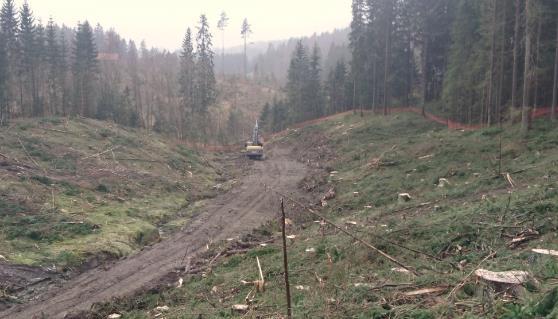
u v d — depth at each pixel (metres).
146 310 14.54
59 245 21.06
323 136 57.62
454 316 8.35
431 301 9.40
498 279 9.03
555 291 7.61
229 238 23.34
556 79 30.75
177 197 33.38
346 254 14.92
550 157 22.59
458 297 9.24
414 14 53.75
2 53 52.75
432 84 62.38
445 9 56.00
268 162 52.56
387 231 16.36
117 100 71.19
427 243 14.56
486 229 14.14
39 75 66.38
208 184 39.28
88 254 20.47
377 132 49.38
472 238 14.00
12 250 19.62
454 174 25.03
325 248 16.19
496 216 15.00
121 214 26.86
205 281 16.16
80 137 40.53
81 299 16.41
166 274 18.41
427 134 40.97
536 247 12.04
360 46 61.41
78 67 65.75
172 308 14.00
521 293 8.46
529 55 28.39
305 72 81.19
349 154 43.19
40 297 16.67
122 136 44.22
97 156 36.84
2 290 16.58
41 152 33.59
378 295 10.28
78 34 66.31
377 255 14.26
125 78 112.44
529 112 29.44
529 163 22.92
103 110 64.69
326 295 11.24
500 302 8.17
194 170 43.06
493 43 34.59
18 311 15.51
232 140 83.56
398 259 13.73
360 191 27.80
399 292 10.17
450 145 31.25
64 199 26.77
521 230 13.57
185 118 68.00
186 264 19.44
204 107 69.75
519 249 12.39
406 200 23.03
